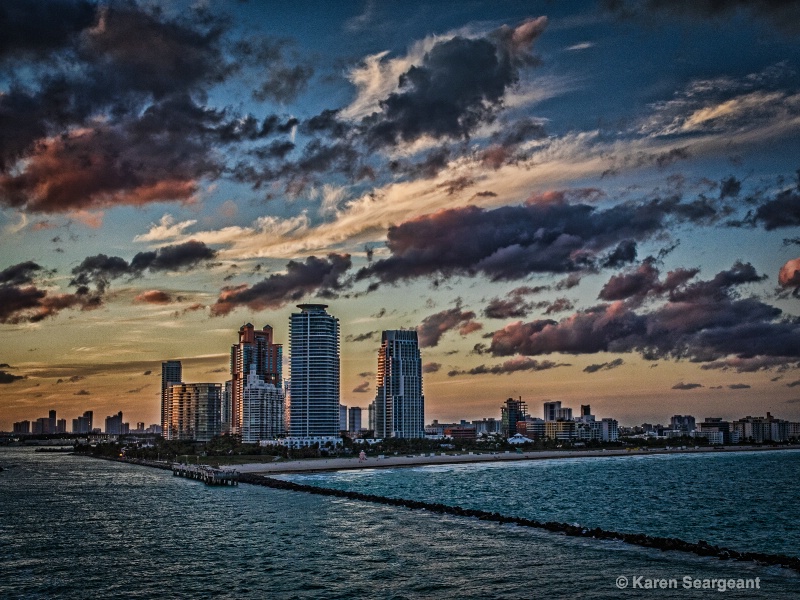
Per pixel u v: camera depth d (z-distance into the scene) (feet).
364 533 486.79
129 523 557.74
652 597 318.04
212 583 357.61
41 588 352.49
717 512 648.38
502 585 342.44
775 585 330.95
